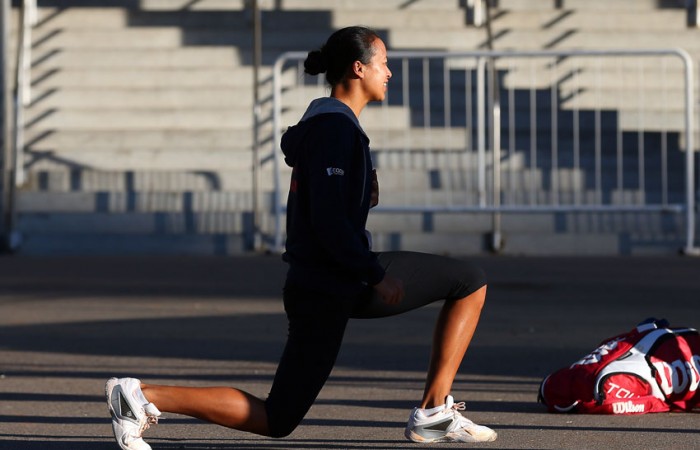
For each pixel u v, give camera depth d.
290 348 7.30
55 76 25.52
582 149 24.27
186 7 27.31
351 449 7.98
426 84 24.38
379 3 27.17
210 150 24.20
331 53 7.33
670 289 17.11
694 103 25.23
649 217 22.83
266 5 26.94
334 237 6.86
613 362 9.21
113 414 7.30
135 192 23.36
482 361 11.67
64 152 24.20
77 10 26.75
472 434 8.11
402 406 9.55
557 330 13.54
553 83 24.47
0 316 14.85
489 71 23.30
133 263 20.81
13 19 26.34
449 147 24.19
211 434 8.48
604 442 8.12
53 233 22.88
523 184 23.33
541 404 9.61
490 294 16.64
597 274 18.95
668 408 9.24
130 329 13.84
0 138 23.88
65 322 14.37
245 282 18.16
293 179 7.25
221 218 23.03
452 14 26.55
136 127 24.86
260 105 25.05
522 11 26.59
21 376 10.91
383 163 23.75
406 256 7.65
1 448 7.99
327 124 7.01
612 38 26.02
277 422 7.31
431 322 14.55
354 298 7.30
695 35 26.17
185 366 11.47
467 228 22.89
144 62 25.80
